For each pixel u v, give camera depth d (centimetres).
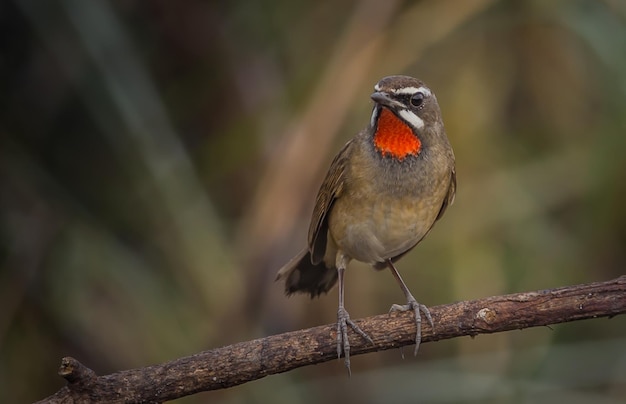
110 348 1205
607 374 1236
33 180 1242
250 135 1316
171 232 1231
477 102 1321
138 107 1240
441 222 1298
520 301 779
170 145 1241
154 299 1202
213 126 1348
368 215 941
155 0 1356
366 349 806
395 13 1298
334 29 1352
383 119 927
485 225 1294
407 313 807
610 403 1223
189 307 1198
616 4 1267
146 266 1218
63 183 1278
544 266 1290
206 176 1317
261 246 1162
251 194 1296
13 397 1210
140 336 1199
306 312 1253
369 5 1267
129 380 757
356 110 1266
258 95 1339
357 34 1256
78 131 1305
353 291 1278
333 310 1263
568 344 1261
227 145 1319
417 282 1291
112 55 1248
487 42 1348
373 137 939
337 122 1209
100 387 752
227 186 1316
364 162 936
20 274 1207
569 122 1348
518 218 1296
